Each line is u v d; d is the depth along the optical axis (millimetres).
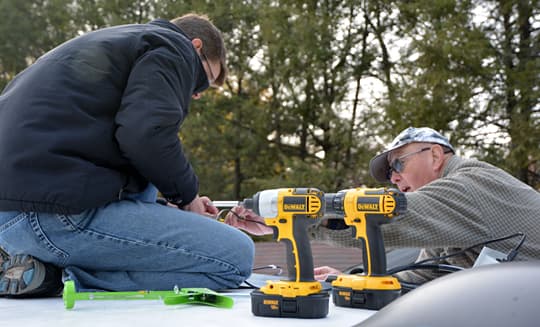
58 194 1610
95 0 17000
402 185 2477
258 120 15734
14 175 1629
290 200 1210
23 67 16844
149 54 1719
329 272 2527
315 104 15703
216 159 16234
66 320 1190
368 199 1303
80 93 1692
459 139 11516
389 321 661
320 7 15508
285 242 1223
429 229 1872
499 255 1728
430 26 11992
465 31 11289
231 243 1845
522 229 1962
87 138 1661
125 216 1708
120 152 1715
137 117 1643
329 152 15703
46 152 1626
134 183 1782
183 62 1772
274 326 1087
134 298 1560
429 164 2361
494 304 615
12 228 1702
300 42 14961
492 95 11602
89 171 1649
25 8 16734
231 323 1122
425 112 11523
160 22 1964
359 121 15219
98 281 1759
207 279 1829
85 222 1680
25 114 1669
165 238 1749
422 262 1890
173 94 1707
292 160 14852
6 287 1729
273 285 1200
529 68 11117
